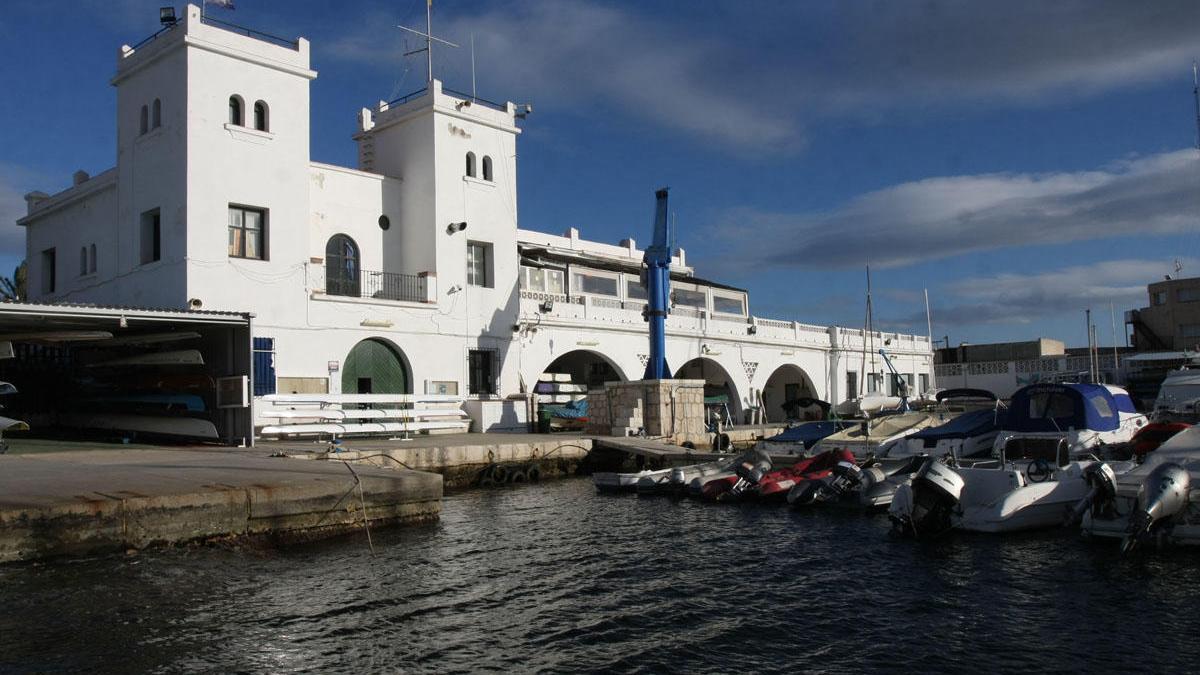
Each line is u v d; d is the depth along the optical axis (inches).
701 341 1550.2
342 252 1176.2
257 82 1027.3
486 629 386.0
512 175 1311.5
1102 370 2153.1
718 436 1141.7
